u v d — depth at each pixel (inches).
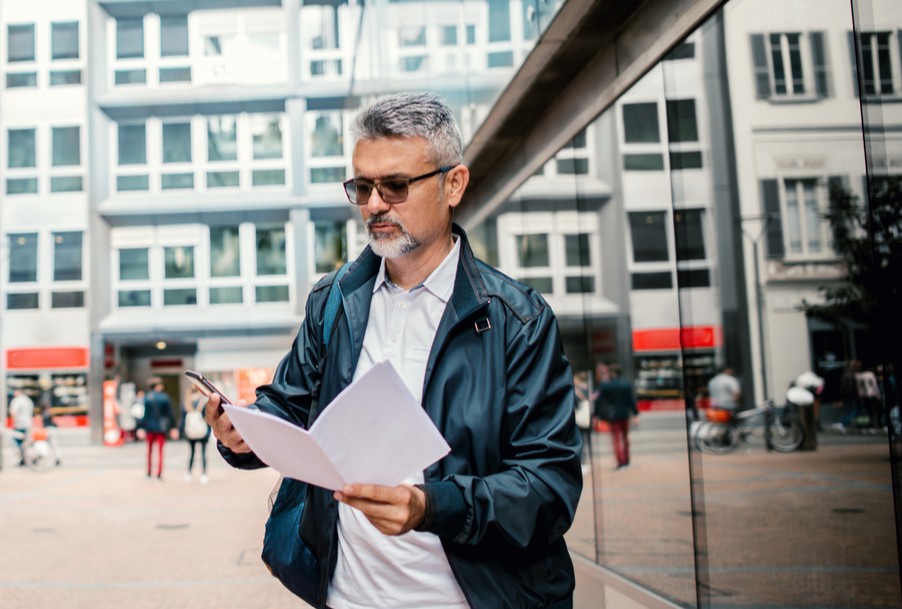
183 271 1023.6
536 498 61.9
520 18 196.7
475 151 281.0
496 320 67.6
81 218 987.3
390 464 57.4
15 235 983.6
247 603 221.0
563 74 203.6
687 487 187.6
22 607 218.5
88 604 221.8
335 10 1037.8
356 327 71.4
